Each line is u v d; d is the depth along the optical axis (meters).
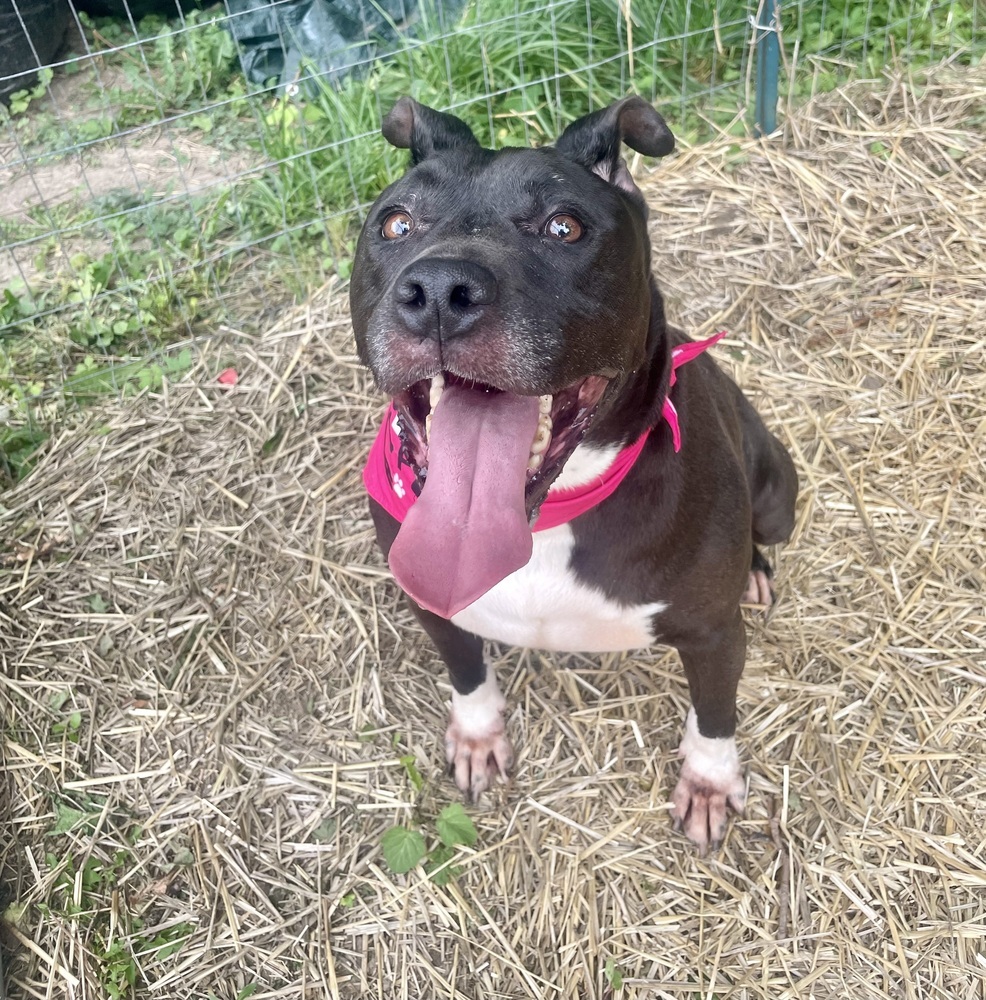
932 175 1.13
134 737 0.78
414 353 0.46
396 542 0.50
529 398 0.51
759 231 1.10
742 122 1.20
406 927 0.68
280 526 0.90
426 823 0.73
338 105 1.17
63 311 1.10
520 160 0.51
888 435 0.92
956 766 0.72
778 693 0.77
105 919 0.69
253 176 1.22
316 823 0.73
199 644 0.82
